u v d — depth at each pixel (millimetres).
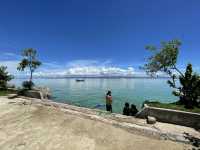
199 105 14242
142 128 10164
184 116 11227
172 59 16297
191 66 15703
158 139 8922
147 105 13328
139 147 8016
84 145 8016
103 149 7734
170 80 17641
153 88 70000
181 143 8547
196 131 10242
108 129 9852
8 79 25844
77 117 11672
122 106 27844
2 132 9266
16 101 16359
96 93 48469
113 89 64500
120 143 8336
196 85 14859
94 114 12781
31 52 23656
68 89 63688
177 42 16203
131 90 60406
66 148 7715
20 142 8188
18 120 10992
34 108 13680
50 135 8938
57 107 14539
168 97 41531
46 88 36469
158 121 11977
